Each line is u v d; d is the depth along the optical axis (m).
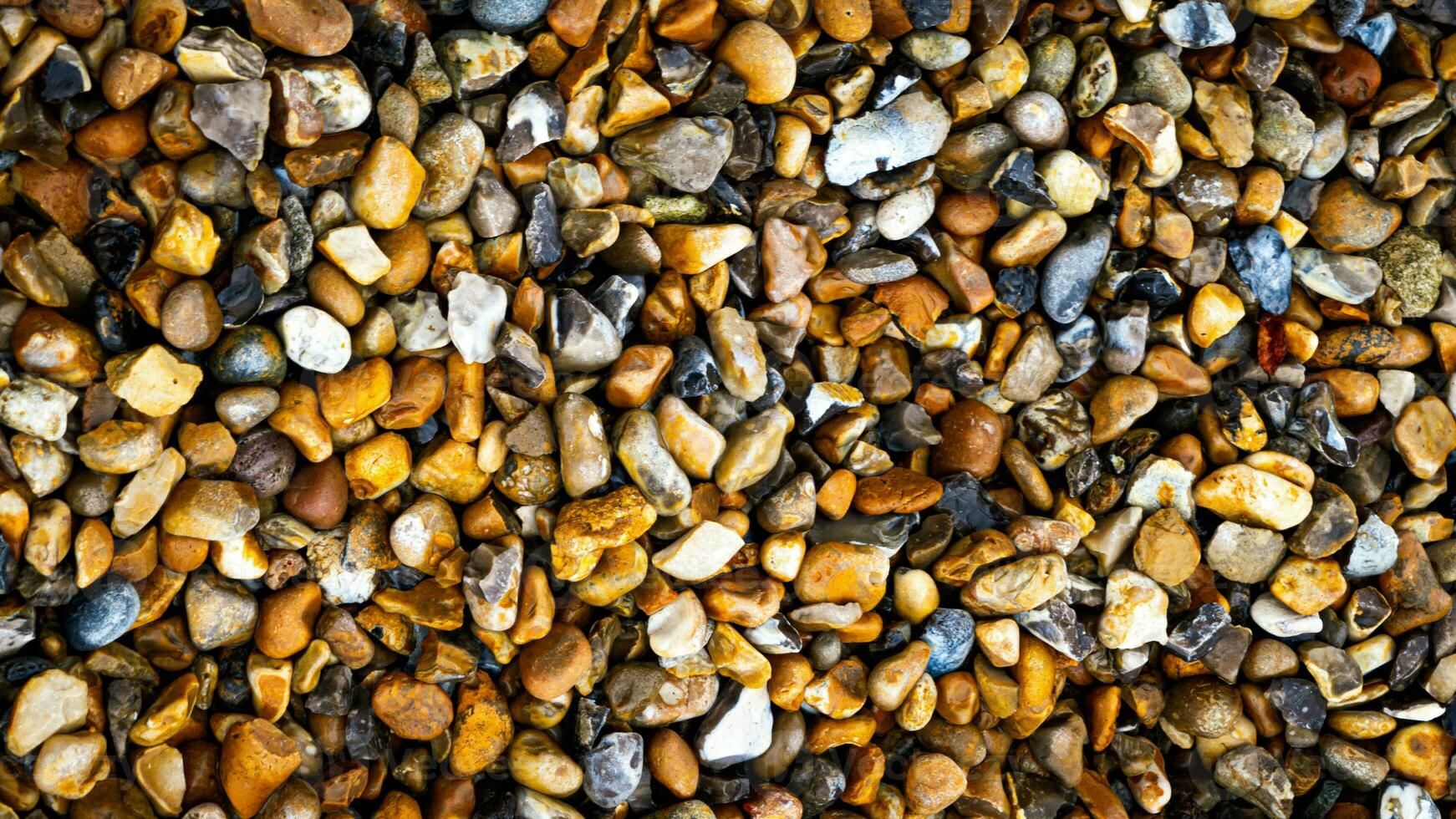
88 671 0.55
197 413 0.56
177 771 0.55
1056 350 0.62
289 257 0.55
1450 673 0.63
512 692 0.58
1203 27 0.60
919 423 0.61
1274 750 0.63
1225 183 0.61
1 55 0.53
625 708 0.59
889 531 0.60
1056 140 0.61
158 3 0.54
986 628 0.61
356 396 0.56
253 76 0.54
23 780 0.54
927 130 0.60
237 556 0.56
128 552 0.54
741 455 0.59
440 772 0.58
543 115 0.57
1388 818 0.62
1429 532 0.64
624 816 0.59
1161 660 0.63
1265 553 0.62
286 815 0.55
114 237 0.54
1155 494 0.62
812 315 0.61
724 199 0.59
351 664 0.57
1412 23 0.63
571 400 0.58
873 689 0.60
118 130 0.54
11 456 0.53
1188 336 0.62
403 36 0.56
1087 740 0.63
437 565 0.57
